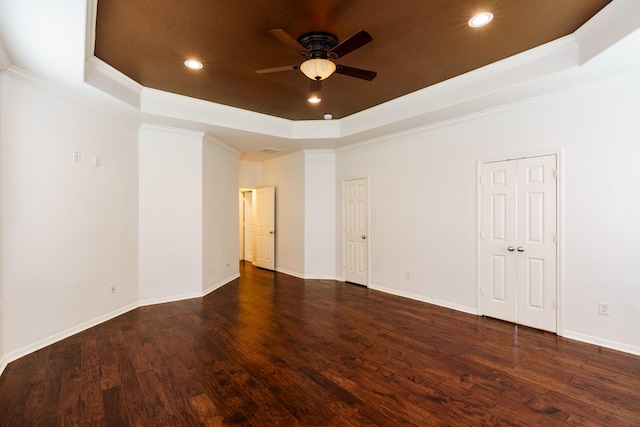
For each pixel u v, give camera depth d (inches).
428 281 177.5
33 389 90.8
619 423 76.9
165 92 153.8
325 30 104.0
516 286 143.4
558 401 85.7
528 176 139.0
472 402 85.4
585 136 123.5
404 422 77.4
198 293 189.6
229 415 79.8
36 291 116.1
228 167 230.1
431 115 157.5
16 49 94.0
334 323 144.9
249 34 105.7
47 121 120.0
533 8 92.7
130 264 162.9
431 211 175.8
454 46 114.0
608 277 118.9
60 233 125.3
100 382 94.7
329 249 240.4
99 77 123.5
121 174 156.7
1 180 104.0
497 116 148.4
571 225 127.5
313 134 204.4
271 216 273.0
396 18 97.4
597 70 108.9
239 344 121.8
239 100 166.7
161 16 95.5
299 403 85.0
